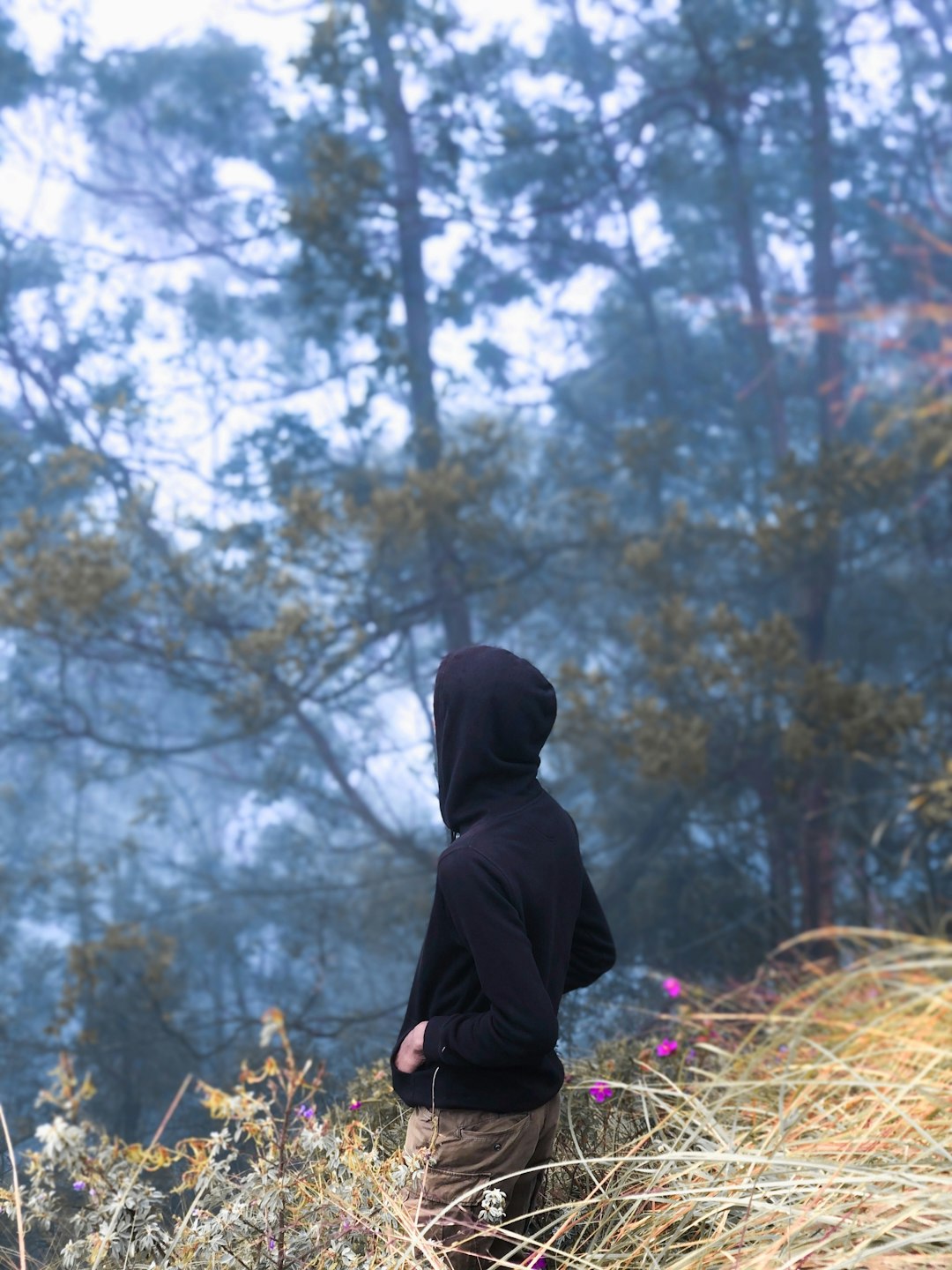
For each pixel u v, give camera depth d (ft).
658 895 28.94
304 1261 5.88
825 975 14.16
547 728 6.13
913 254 35.06
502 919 5.44
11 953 35.12
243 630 30.71
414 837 35.83
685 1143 7.13
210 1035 22.76
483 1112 5.73
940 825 24.41
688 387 45.50
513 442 40.32
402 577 34.14
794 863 28.76
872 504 30.89
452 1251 5.64
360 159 35.63
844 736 24.75
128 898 38.06
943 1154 6.12
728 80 40.04
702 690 27.14
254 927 35.55
